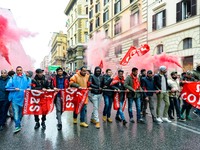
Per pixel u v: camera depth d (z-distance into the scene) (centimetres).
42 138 581
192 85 744
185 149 499
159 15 2058
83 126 702
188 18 1698
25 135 609
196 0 1633
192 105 743
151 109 774
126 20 2647
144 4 2266
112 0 3041
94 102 707
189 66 1712
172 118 824
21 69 651
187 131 645
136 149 499
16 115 640
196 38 1633
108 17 3184
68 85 696
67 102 685
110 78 767
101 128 681
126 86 745
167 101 772
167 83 784
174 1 1848
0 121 670
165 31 1955
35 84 666
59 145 528
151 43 2159
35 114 654
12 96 638
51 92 663
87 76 717
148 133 625
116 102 753
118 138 579
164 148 505
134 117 846
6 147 515
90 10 3984
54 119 810
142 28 2303
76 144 534
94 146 520
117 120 796
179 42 1798
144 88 767
